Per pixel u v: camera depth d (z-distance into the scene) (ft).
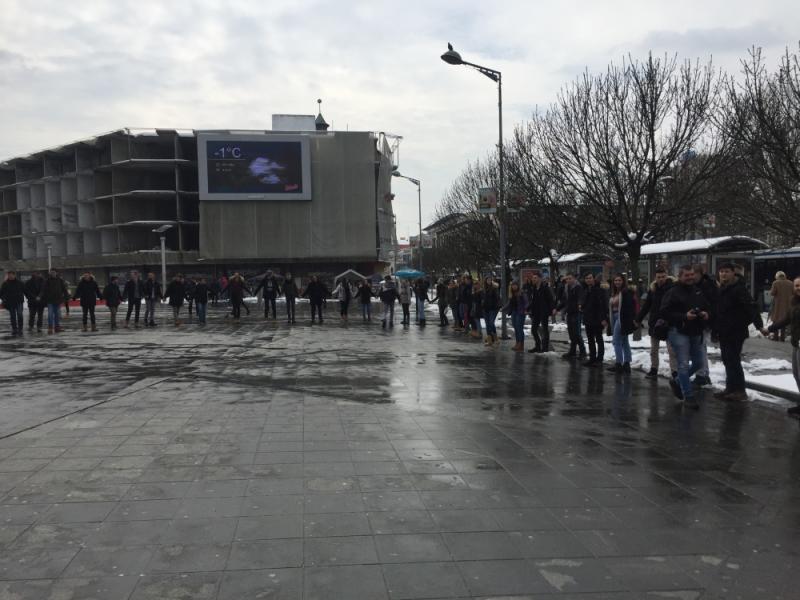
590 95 49.98
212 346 46.01
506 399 25.66
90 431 19.97
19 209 188.75
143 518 12.66
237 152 146.30
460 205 113.80
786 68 35.96
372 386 28.71
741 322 25.16
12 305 54.90
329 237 152.35
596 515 13.00
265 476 15.35
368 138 153.58
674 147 46.68
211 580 10.06
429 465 16.34
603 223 50.85
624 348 32.94
